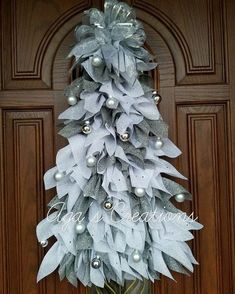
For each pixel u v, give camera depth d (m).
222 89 0.89
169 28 0.90
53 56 0.90
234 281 0.88
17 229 0.89
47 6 0.90
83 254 0.81
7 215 0.89
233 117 0.89
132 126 0.78
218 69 0.89
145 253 0.81
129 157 0.80
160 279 0.89
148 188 0.80
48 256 0.82
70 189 0.81
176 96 0.89
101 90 0.77
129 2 0.90
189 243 0.89
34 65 0.90
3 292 0.88
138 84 0.78
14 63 0.90
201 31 0.90
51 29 0.90
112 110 0.79
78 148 0.79
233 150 0.88
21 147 0.89
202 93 0.89
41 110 0.90
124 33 0.77
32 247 0.89
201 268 0.89
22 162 0.89
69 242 0.80
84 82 0.78
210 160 0.89
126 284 0.82
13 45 0.90
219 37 0.90
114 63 0.77
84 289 0.90
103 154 0.78
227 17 0.89
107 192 0.78
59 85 0.90
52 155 0.89
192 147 0.89
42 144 0.89
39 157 0.89
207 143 0.89
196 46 0.90
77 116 0.79
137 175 0.79
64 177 0.81
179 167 0.89
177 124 0.89
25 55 0.90
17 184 0.89
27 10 0.90
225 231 0.88
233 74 0.89
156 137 0.81
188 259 0.82
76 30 0.81
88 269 0.81
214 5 0.90
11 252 0.89
